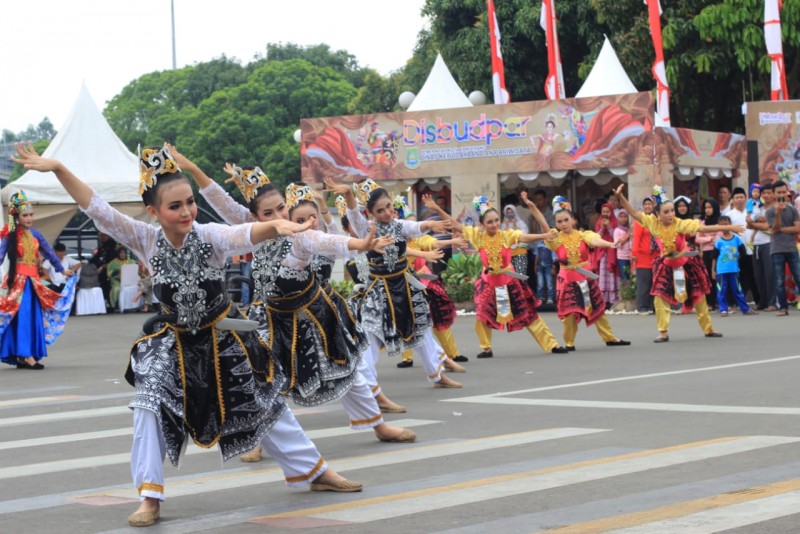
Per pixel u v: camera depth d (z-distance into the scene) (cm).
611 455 686
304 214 748
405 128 2334
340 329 732
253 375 573
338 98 6575
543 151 2219
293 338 718
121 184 2661
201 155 6125
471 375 1192
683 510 525
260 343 586
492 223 1381
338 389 727
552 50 2533
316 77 6638
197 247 553
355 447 763
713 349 1348
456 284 2308
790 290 2000
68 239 3219
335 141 2391
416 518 539
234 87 6612
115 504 607
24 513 589
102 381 1295
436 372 1074
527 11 3316
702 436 743
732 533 477
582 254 1432
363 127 2369
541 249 2162
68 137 2722
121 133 7375
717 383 1021
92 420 959
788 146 2227
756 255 1941
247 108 6341
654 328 1716
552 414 878
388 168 2350
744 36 2739
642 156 2134
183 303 553
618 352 1374
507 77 3462
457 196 2294
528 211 2245
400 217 1269
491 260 1381
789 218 1820
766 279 1933
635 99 2136
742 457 659
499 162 2258
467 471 656
